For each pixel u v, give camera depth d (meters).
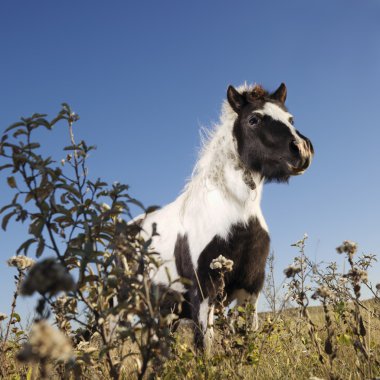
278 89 3.74
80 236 2.26
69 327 2.52
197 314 3.30
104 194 2.38
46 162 2.24
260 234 3.42
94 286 2.42
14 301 2.68
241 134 3.48
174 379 2.62
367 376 2.50
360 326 2.52
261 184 3.47
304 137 3.37
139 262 2.24
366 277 2.52
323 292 2.55
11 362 2.77
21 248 2.20
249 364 2.68
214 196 3.44
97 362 2.50
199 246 3.38
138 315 2.11
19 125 2.22
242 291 3.42
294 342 3.08
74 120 2.40
